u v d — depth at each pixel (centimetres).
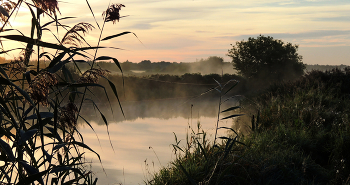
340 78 1349
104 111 1773
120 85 2570
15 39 158
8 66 199
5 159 174
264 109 883
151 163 651
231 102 2627
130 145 841
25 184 169
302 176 430
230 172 421
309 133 627
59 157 253
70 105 210
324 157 541
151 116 1645
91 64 228
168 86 3173
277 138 597
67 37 218
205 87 3453
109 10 230
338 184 405
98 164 623
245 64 4384
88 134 1005
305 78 1526
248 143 557
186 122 1367
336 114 753
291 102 945
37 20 205
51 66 195
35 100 170
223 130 958
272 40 4397
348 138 510
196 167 449
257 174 420
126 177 541
